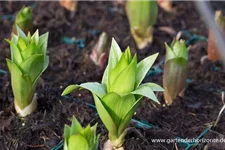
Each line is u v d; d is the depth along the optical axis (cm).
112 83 63
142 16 90
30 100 74
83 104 78
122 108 64
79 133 61
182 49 76
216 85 84
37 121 74
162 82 84
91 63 88
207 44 93
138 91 62
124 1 106
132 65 62
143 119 76
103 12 104
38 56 70
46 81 83
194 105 79
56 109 76
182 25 101
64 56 90
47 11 101
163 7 105
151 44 94
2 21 99
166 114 77
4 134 72
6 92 79
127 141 70
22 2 106
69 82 83
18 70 70
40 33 95
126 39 95
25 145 71
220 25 83
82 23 99
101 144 71
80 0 107
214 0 108
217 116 77
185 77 78
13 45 69
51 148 71
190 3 108
